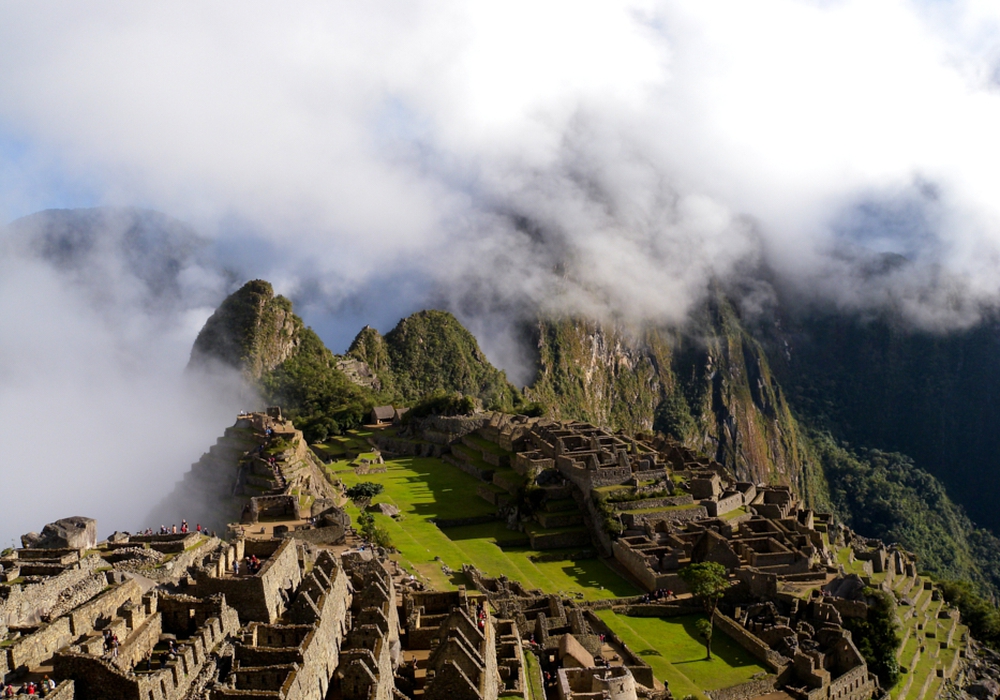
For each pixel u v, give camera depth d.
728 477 193.38
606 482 155.75
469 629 73.12
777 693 103.94
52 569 59.19
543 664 87.12
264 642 59.41
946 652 144.12
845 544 178.50
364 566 85.75
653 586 129.00
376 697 57.62
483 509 162.62
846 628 122.06
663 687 93.75
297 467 135.88
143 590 61.41
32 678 48.19
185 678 52.22
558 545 147.25
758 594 125.94
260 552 77.25
